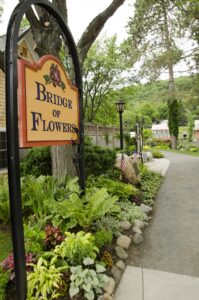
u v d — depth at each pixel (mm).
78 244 2918
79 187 4281
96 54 19922
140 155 12914
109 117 23016
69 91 3701
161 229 4723
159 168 11977
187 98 21359
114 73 20375
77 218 3801
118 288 2984
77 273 2730
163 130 54625
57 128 3305
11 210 2334
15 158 2305
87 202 4188
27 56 9633
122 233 4188
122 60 15875
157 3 10250
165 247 4035
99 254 3318
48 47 5121
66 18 5445
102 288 2820
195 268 3447
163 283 3098
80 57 5793
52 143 3166
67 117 3623
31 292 2531
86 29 5770
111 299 2734
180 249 3971
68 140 3658
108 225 4035
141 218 4895
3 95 8242
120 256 3578
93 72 20344
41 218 3969
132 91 22438
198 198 6520
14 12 2363
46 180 5340
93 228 3846
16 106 2314
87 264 2834
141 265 3516
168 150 29016
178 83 22656
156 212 5645
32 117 2695
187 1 9672
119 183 6266
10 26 2311
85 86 20688
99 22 5754
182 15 11375
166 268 3445
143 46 14312
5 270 2814
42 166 6574
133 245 4039
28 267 2826
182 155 20859
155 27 12656
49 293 2598
